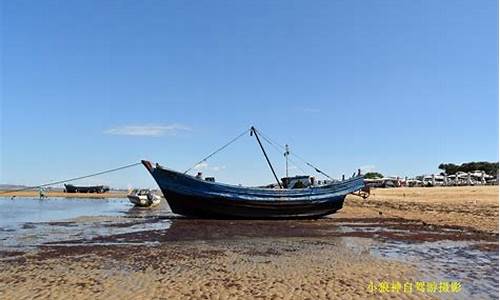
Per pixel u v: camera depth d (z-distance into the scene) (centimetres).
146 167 3312
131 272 1320
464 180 9925
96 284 1166
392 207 4344
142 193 5978
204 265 1433
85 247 1888
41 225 2986
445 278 1209
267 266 1406
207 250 1781
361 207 4578
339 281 1175
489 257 1551
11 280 1220
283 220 3278
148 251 1756
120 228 2753
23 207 5750
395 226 2723
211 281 1188
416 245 1869
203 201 3278
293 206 3312
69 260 1545
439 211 3622
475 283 1156
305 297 1020
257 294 1048
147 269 1367
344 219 3312
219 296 1034
